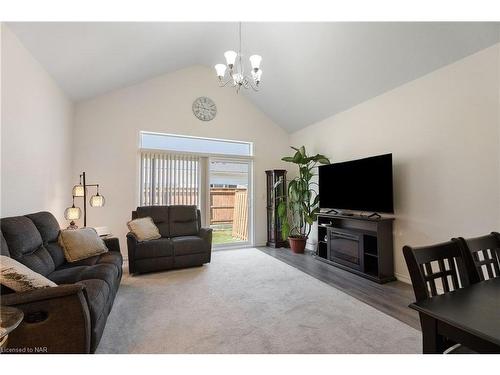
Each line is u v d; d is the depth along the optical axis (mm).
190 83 4777
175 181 4648
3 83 2123
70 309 1410
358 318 2188
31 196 2627
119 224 4188
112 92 4203
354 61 3201
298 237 4680
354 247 3504
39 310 1357
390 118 3361
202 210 4863
